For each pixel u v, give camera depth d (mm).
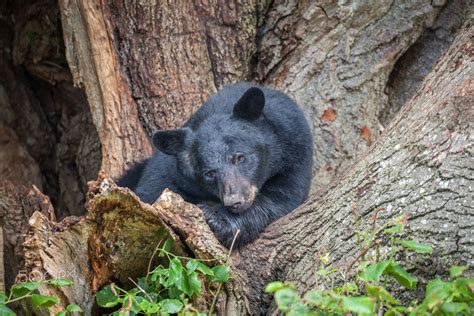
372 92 14531
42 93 17938
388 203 9102
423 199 8750
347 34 14469
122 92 14062
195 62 14242
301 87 14414
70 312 9758
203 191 11898
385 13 14547
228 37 14359
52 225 10117
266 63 14672
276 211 11492
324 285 9539
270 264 10492
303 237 10195
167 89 14141
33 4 16781
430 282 8008
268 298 10414
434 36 15250
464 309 7590
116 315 9383
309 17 14453
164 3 14148
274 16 14648
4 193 14391
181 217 9930
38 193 12188
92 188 10125
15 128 17250
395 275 8188
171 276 9242
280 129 12141
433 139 8875
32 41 16859
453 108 8852
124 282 10680
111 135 13969
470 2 15133
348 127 14375
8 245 14297
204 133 11797
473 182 8430
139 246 10305
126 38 14180
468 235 8352
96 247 10203
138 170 13477
